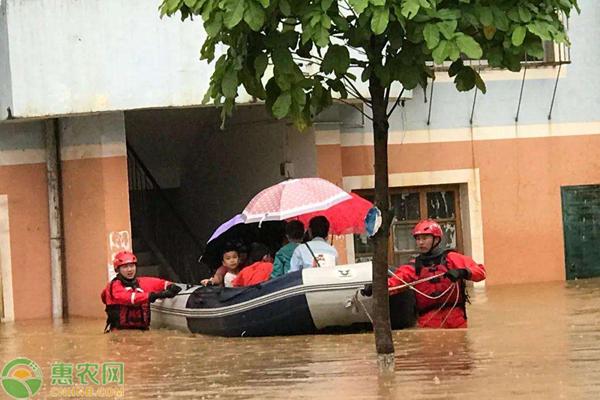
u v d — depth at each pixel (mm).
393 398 9383
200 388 10461
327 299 13883
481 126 20281
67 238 19188
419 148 20078
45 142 19125
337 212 16328
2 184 18859
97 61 17438
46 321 18422
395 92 18625
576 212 20609
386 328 10711
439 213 20500
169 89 17578
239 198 21344
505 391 9445
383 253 10508
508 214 20375
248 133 20812
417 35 8734
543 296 17828
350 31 9133
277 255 15070
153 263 20984
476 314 15594
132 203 21984
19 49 17266
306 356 12141
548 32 9070
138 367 12133
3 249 18875
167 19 17531
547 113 20484
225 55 9383
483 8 8930
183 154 22422
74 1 17359
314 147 19344
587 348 11680
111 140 18391
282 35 9039
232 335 14438
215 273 16844
